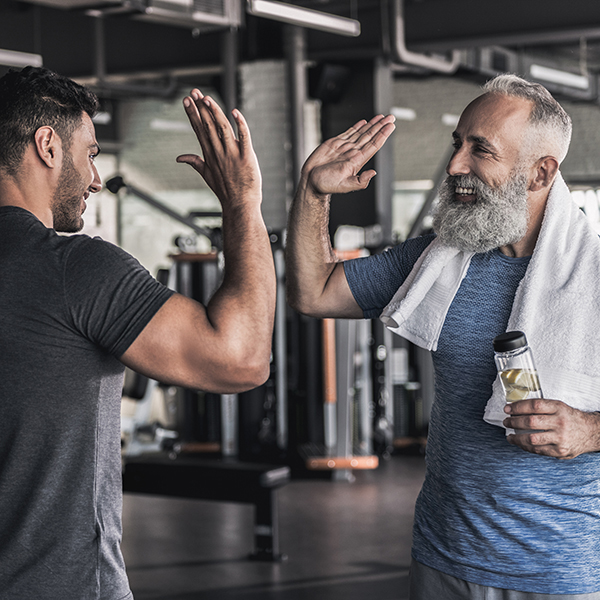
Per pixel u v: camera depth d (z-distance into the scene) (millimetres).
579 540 1540
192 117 1412
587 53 9219
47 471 1267
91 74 8148
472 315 1653
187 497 4426
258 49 7590
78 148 1398
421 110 11844
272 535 4180
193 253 6758
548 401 1385
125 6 5176
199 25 5777
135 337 1267
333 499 5465
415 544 1730
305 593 3678
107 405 1336
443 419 1679
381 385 6770
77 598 1271
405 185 12031
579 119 11406
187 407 7090
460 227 1632
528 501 1546
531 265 1587
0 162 1357
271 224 7211
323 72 7852
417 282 1697
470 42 6805
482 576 1586
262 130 7316
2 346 1265
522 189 1616
